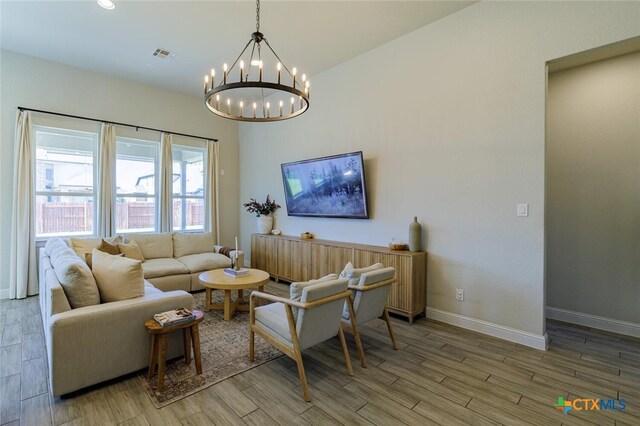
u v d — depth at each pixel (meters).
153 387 2.17
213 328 3.26
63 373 1.98
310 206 4.89
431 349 2.80
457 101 3.30
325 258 4.27
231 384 2.23
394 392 2.15
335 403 2.02
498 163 3.03
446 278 3.41
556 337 3.06
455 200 3.33
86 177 4.84
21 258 4.11
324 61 4.42
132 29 3.60
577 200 3.41
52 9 3.22
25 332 3.07
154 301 2.38
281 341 2.26
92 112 4.78
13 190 4.13
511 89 2.94
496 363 2.54
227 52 4.14
